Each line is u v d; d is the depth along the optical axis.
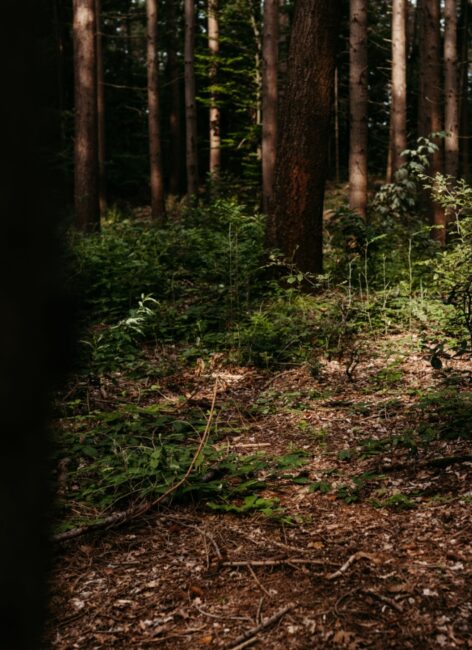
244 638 2.77
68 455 4.60
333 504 4.00
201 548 3.59
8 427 0.68
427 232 9.86
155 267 9.25
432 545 3.38
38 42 0.66
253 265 9.14
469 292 5.33
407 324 7.63
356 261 9.15
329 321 7.51
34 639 0.76
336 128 27.12
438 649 2.61
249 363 7.01
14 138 0.64
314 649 2.68
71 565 3.47
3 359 0.66
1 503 0.69
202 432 5.31
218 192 18.70
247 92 23.62
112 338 7.32
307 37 8.83
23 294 0.67
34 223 0.67
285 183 9.09
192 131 20.62
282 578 3.23
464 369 6.08
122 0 27.77
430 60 17.23
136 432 5.17
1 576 0.71
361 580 3.13
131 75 28.89
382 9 28.17
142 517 3.94
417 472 4.25
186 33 20.41
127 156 26.47
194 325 7.95
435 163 17.06
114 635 2.88
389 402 5.46
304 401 5.92
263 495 4.22
